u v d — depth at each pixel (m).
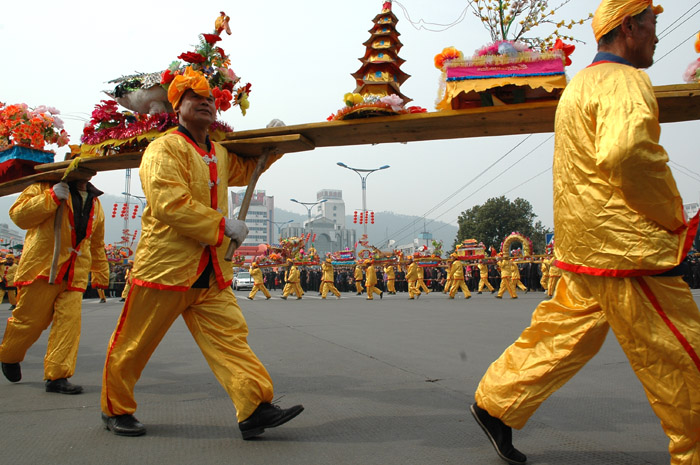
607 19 2.52
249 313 13.62
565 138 2.46
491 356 6.36
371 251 29.59
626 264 2.25
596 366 5.51
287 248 30.61
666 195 2.15
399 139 4.18
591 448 3.04
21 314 4.75
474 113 3.54
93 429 3.51
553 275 18.56
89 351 7.19
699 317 2.26
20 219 4.59
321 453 2.99
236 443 3.19
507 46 3.49
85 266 4.91
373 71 4.80
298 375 5.29
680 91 2.88
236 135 3.94
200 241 3.20
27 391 4.73
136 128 4.03
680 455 2.24
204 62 3.98
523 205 42.34
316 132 3.94
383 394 4.44
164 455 2.98
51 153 5.58
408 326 9.94
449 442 3.17
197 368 5.80
